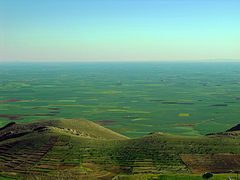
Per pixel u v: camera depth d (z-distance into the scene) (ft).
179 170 308.19
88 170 317.22
